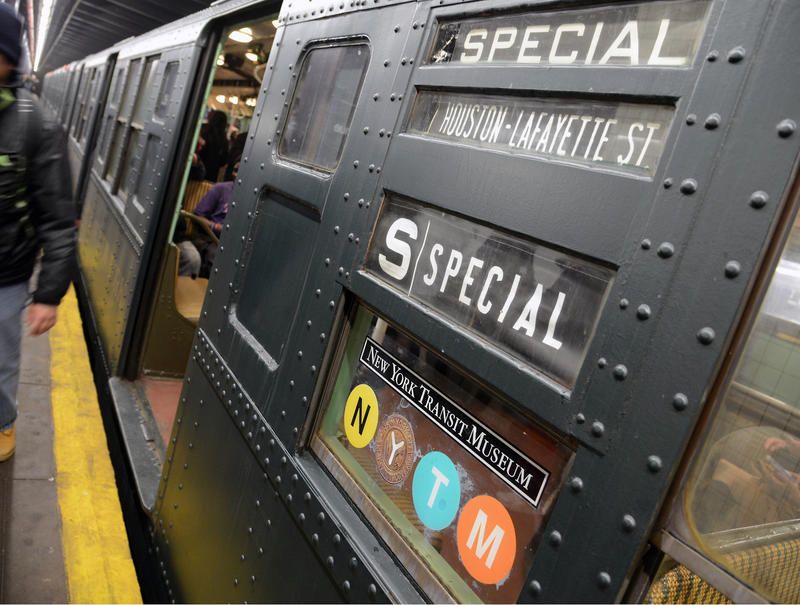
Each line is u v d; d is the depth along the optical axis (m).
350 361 1.59
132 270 3.98
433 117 1.42
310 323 1.69
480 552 1.15
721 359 0.83
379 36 1.65
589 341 0.98
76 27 14.66
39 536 2.54
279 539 1.63
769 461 0.95
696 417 0.84
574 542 0.94
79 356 4.29
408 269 1.39
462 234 1.26
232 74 6.83
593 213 1.01
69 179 2.25
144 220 3.87
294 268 1.85
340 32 1.85
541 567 0.98
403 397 1.39
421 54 1.47
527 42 1.21
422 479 1.31
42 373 3.89
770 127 0.83
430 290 1.31
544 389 1.02
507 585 1.08
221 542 1.96
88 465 3.09
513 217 1.14
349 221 1.61
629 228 0.95
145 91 4.86
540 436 1.07
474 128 1.29
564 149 1.10
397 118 1.50
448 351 1.22
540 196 1.10
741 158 0.85
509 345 1.12
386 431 1.43
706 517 0.91
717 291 0.85
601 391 0.94
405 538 1.31
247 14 3.00
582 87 1.07
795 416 0.93
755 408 0.91
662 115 0.96
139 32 10.41
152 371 4.04
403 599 1.22
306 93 2.02
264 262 2.06
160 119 4.01
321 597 1.41
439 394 1.29
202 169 5.83
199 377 2.39
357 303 1.59
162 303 3.91
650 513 0.86
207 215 5.09
